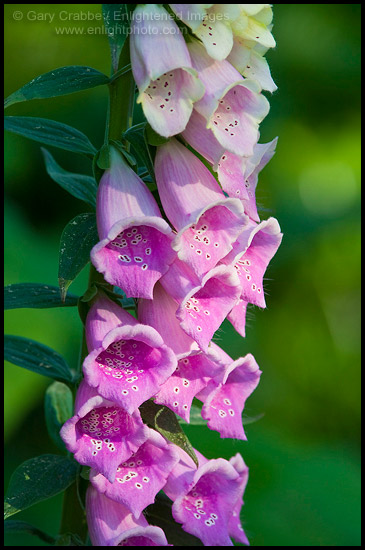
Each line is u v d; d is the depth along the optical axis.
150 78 0.65
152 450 0.69
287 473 1.15
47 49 1.29
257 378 0.72
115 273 0.66
